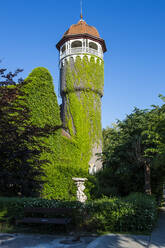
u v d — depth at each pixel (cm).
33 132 1041
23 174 983
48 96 1870
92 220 789
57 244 602
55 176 1359
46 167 1477
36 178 1202
